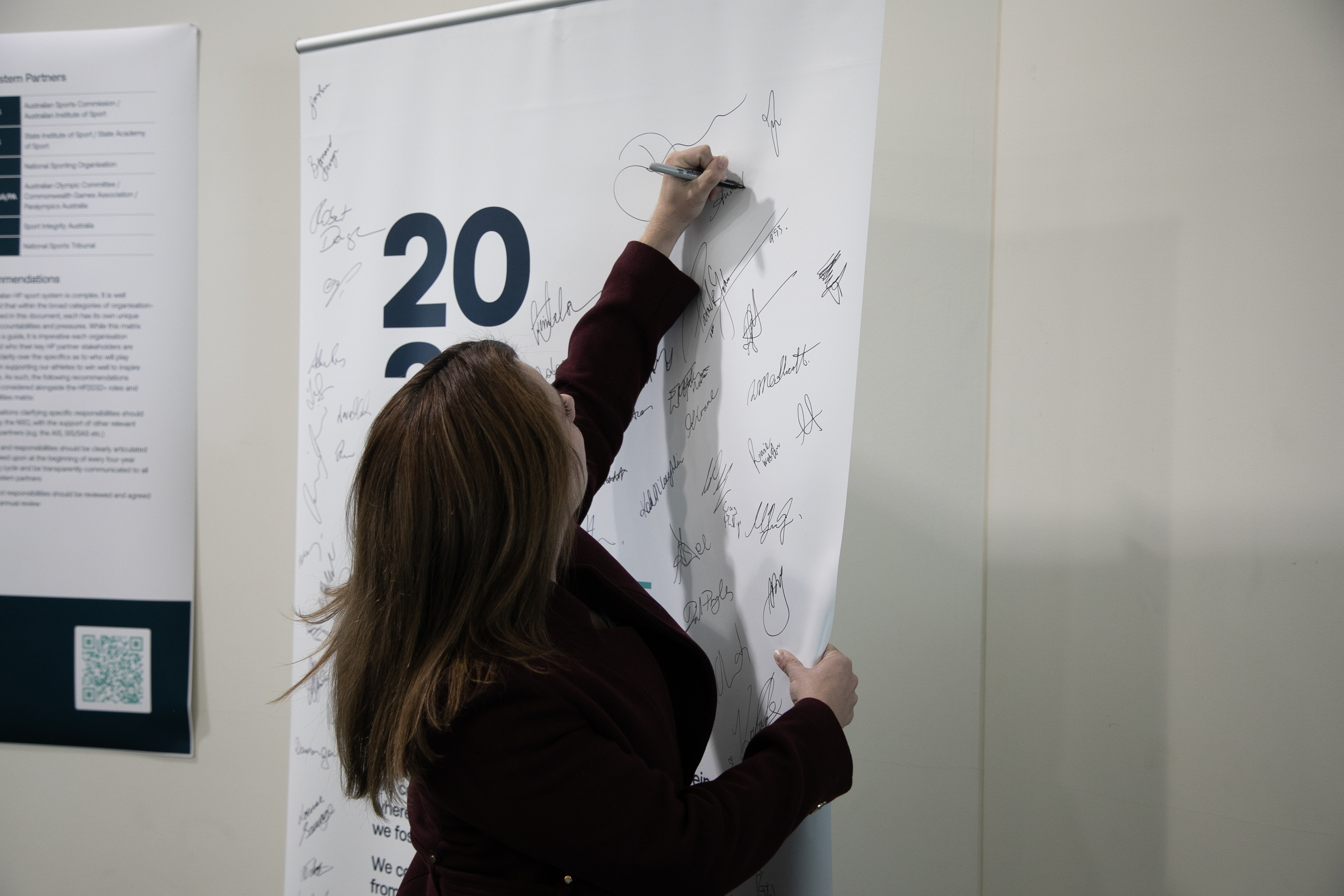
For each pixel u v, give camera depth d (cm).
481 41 107
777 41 92
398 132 112
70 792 159
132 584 145
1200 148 112
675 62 97
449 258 110
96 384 143
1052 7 120
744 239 93
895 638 132
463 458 61
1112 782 121
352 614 66
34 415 145
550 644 66
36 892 161
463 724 59
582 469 76
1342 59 105
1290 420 108
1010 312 124
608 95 101
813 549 88
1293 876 111
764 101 92
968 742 130
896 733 133
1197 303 113
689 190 91
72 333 143
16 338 144
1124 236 117
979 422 127
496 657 60
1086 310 120
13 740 150
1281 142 108
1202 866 116
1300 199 107
